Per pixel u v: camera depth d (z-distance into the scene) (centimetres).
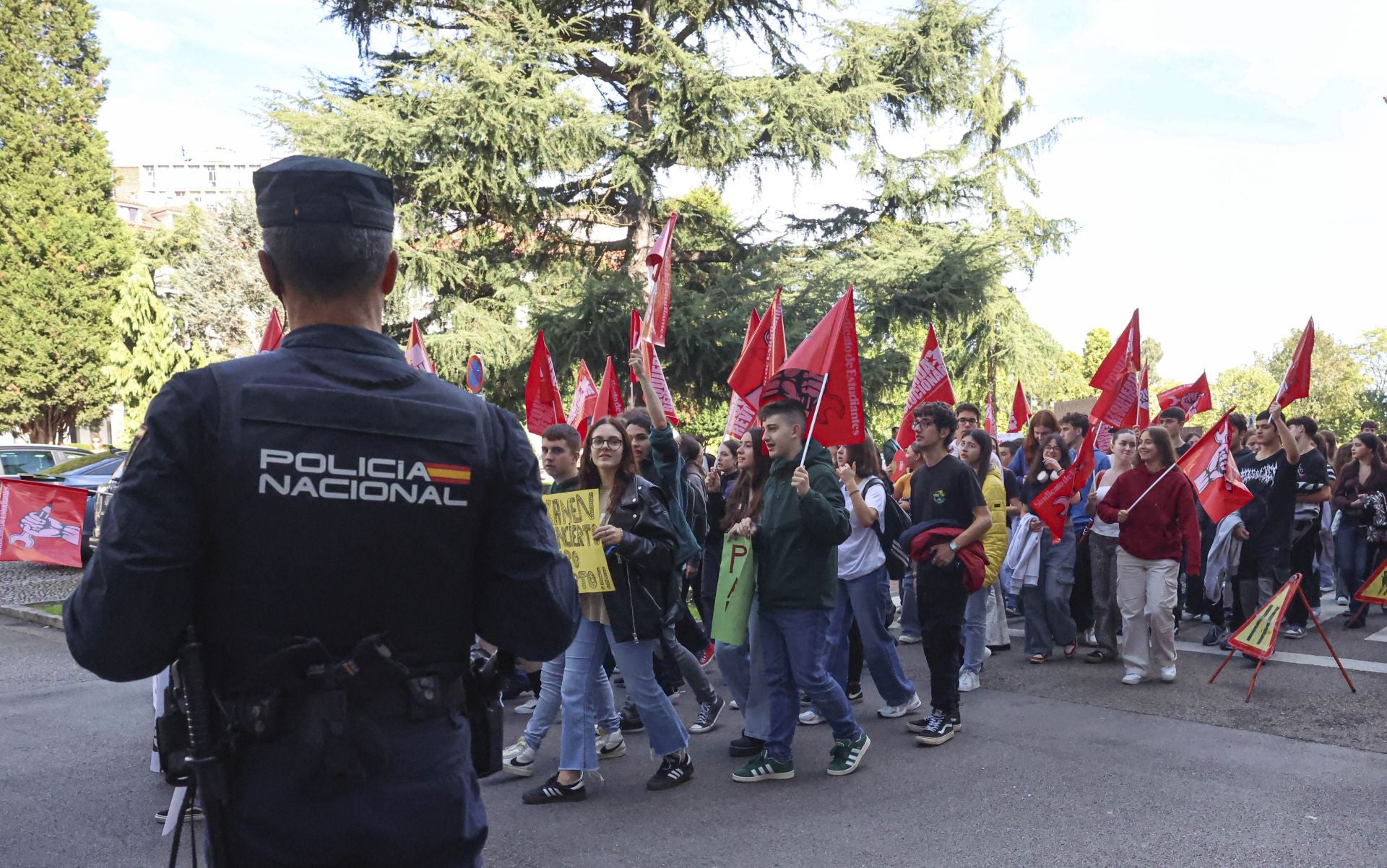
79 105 3091
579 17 2091
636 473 503
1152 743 549
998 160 2383
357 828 159
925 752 547
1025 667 754
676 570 499
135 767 553
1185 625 916
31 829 460
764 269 2261
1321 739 546
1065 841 419
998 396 2583
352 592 162
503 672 190
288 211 172
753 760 516
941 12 2194
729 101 1992
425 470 168
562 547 481
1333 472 1066
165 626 154
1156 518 675
